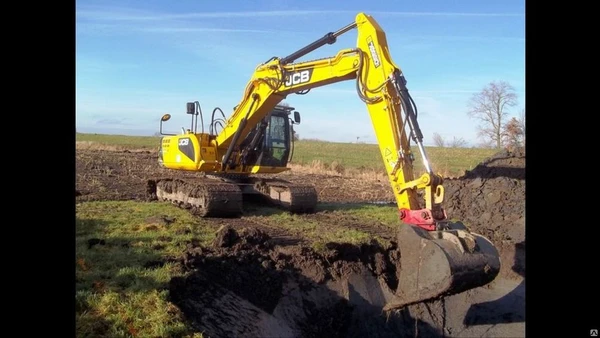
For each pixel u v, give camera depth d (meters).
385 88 7.16
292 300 7.33
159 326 4.96
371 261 8.50
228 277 6.88
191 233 8.65
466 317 7.72
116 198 13.38
